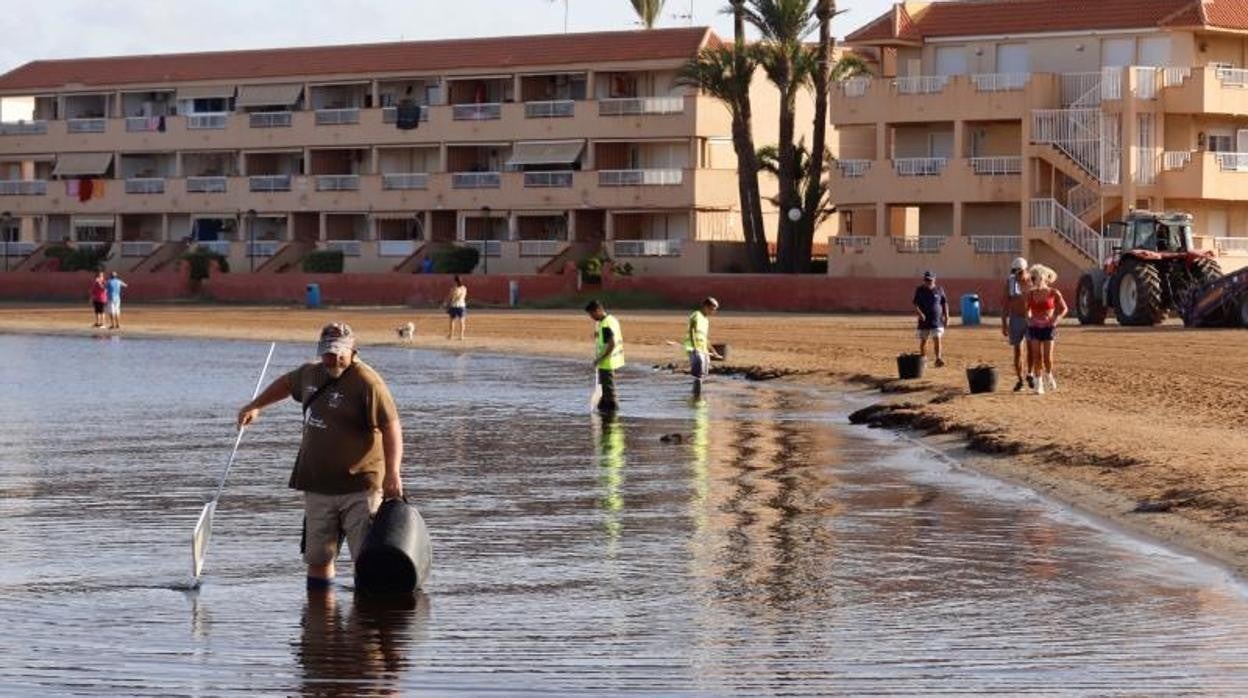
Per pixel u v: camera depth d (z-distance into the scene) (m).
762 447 28.14
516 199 95.00
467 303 86.75
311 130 101.75
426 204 97.81
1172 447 24.08
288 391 15.73
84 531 19.62
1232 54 76.19
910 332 58.59
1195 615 14.81
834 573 16.89
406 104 98.69
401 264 95.31
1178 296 54.06
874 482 23.58
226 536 19.20
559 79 96.50
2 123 112.06
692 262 89.31
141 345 62.62
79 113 111.38
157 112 108.00
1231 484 20.47
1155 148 72.75
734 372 45.53
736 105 83.75
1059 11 77.44
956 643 13.83
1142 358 42.12
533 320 72.69
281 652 13.64
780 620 14.75
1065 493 21.89
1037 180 74.88
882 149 79.19
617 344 34.88
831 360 47.12
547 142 94.88
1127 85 72.12
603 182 92.62
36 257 107.50
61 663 13.29
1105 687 12.43
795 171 84.94
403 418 33.66
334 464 15.56
